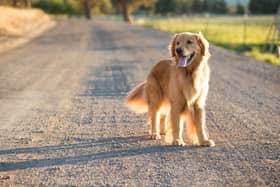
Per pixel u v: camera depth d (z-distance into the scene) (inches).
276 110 376.5
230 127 326.3
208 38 1188.5
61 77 585.3
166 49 916.6
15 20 1824.6
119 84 521.3
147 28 1891.0
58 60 781.3
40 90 496.4
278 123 334.0
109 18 4220.0
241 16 3560.5
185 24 2102.6
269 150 268.7
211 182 219.5
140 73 597.6
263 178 223.3
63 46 1071.0
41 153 277.6
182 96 285.4
